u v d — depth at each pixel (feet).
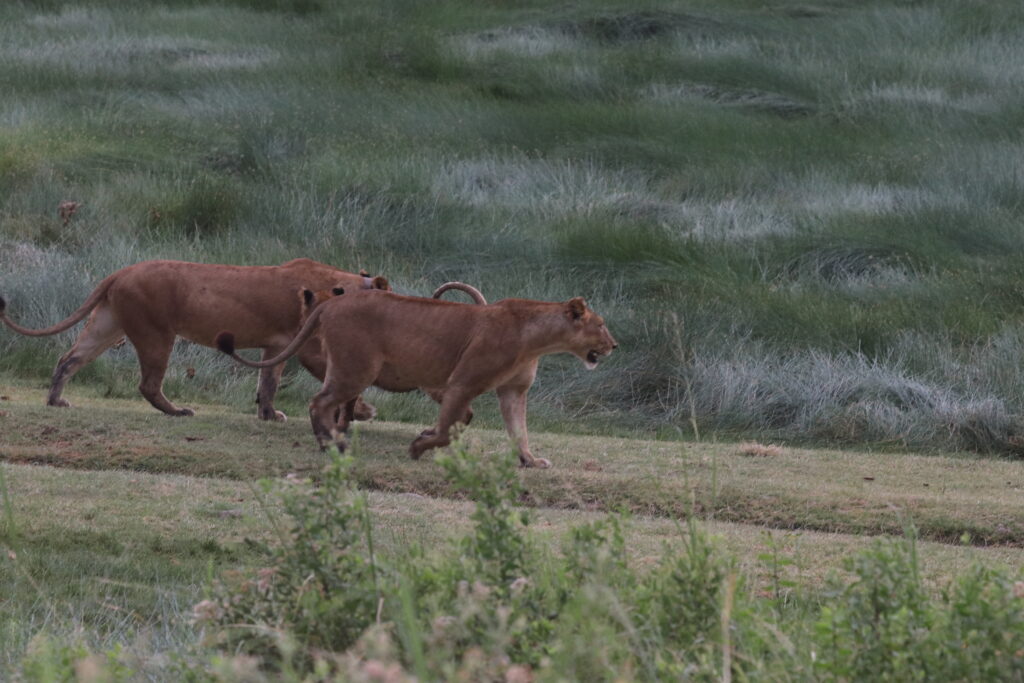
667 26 198.08
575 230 112.06
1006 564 48.75
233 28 197.36
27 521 48.85
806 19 202.18
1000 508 57.47
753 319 95.91
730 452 69.92
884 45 188.24
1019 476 67.31
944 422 83.61
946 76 174.50
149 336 69.36
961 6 204.54
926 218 117.80
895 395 86.74
